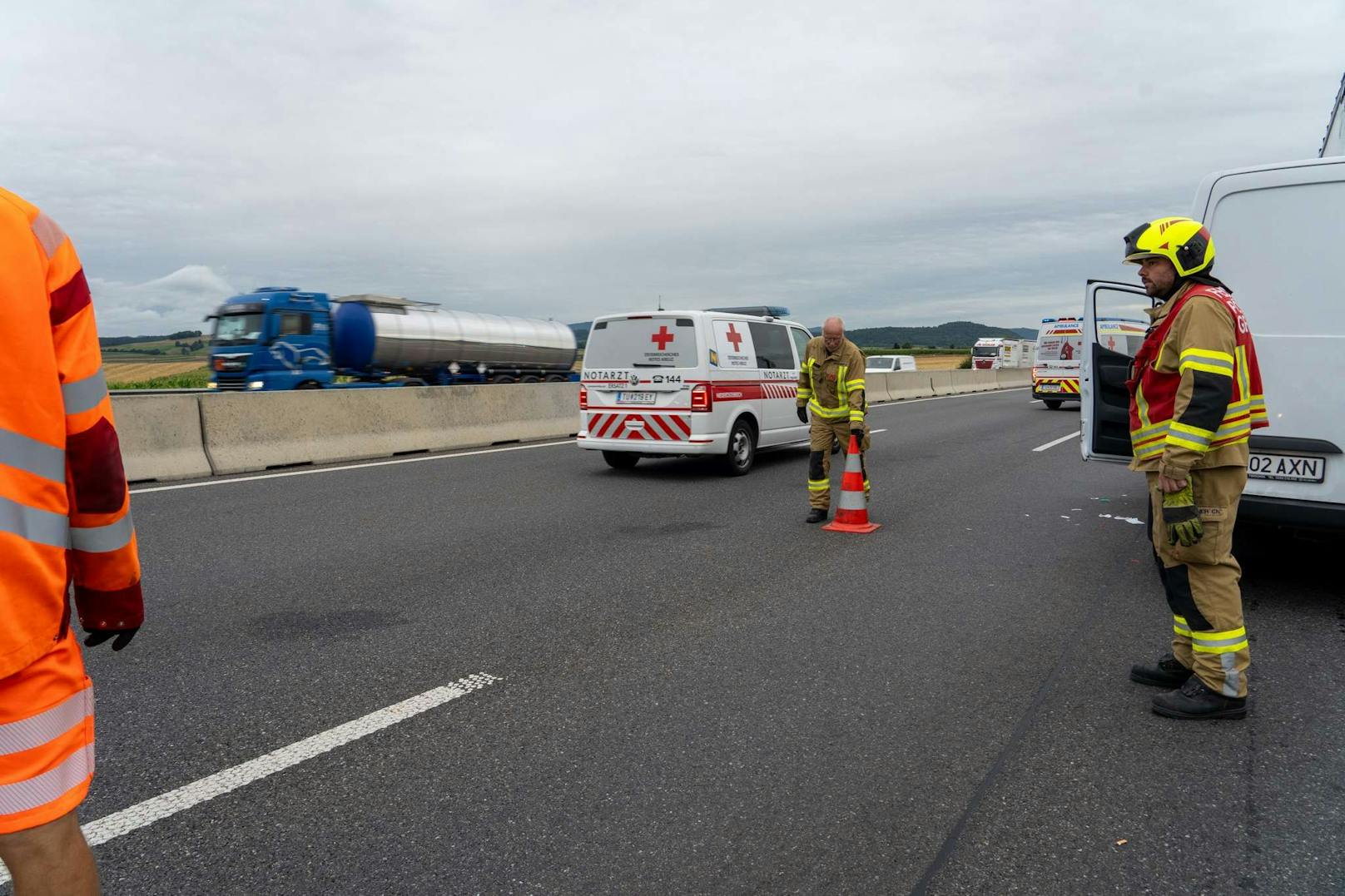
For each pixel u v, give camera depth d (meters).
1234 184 5.27
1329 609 5.36
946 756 3.41
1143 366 3.89
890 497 9.34
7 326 1.47
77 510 1.65
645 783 3.19
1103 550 6.87
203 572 6.06
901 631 4.91
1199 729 3.67
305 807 3.01
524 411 15.04
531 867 2.67
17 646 1.51
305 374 22.86
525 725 3.67
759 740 3.54
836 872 2.65
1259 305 5.20
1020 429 17.36
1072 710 3.85
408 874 2.63
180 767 3.28
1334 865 2.68
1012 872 2.65
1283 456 5.20
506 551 6.77
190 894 2.53
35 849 1.59
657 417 10.46
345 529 7.49
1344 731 3.64
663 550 6.84
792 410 11.90
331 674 4.22
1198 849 2.77
